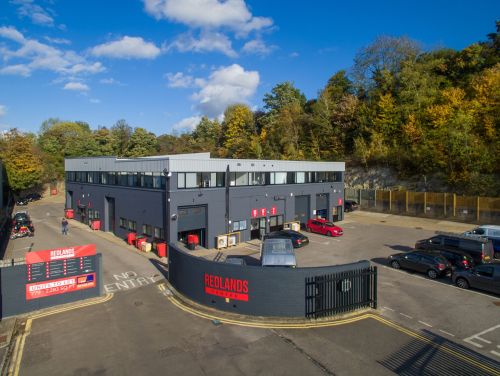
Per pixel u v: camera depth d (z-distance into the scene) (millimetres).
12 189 63000
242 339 12195
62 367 10586
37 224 39344
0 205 45625
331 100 68000
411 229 34812
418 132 48406
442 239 23000
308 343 11852
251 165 30062
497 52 52562
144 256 24641
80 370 10398
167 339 12289
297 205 35062
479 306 15281
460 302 15758
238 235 28719
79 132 93500
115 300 16281
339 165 39469
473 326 13250
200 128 95500
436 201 40594
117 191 32094
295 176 34656
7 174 60188
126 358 11039
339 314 14164
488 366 10445
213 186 27625
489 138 41031
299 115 68562
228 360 10820
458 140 40031
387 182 49938
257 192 30688
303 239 27297
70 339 12422
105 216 34688
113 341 12203
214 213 27484
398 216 43281
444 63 56469
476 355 11102
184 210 25969
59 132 88750
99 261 16797
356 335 12445
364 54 63406
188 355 11156
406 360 10758
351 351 11312
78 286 16234
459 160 40312
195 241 26531
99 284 16781
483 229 26703
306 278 13812
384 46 60156
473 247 21562
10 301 14594
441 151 42812
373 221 39969
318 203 37406
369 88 62750
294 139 66500
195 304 15531
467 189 40344
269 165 31781
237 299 14383
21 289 14852
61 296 15805
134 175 29594
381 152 51688
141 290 17609
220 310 14781
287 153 64812
